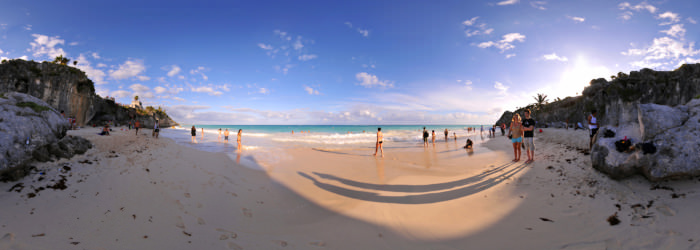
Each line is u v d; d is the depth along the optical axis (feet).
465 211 14.99
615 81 107.34
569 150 28.14
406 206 16.34
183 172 21.13
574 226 12.00
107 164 18.28
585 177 17.61
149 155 24.59
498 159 31.58
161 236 11.09
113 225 11.35
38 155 15.12
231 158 35.55
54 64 104.12
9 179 12.99
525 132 26.30
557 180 18.37
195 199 16.07
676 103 92.84
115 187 14.98
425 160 37.04
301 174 26.78
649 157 14.46
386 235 12.42
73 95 108.58
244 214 15.03
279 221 14.32
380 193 19.56
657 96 95.55
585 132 48.37
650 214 11.66
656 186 13.96
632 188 14.51
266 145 63.93
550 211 13.93
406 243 11.57
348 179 24.50
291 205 17.04
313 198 18.52
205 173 22.48
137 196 14.58
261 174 26.27
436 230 12.80
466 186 19.97
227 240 11.42
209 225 12.93
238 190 19.34
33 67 97.55
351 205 16.88
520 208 14.76
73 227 10.63
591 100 120.37
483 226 12.95
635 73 102.01
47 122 16.33
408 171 27.99
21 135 13.76
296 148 56.49
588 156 22.72
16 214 10.64
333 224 13.88
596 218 12.37
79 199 12.86
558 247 10.36
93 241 9.96
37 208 11.41
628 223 11.37
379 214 15.15
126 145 29.35
